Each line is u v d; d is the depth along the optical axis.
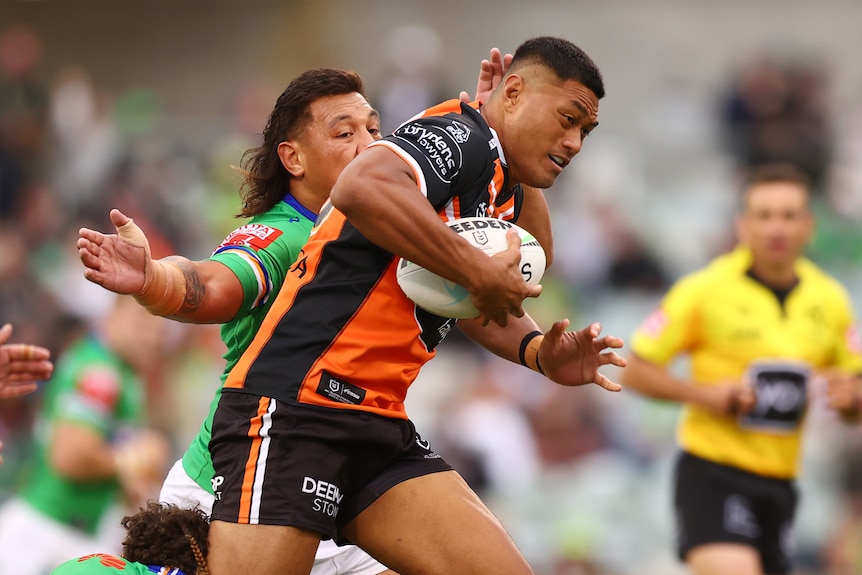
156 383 31.48
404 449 12.84
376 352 12.23
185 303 12.41
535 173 12.36
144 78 57.56
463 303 11.87
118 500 23.91
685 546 21.66
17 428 31.59
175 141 40.28
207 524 12.42
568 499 31.52
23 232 39.28
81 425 22.45
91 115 43.44
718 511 21.44
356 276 12.20
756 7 55.69
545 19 56.62
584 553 30.83
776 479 21.67
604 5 56.47
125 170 39.75
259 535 11.88
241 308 13.02
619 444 32.34
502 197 12.74
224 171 39.03
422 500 12.57
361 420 12.25
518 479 31.86
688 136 40.94
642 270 36.56
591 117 12.24
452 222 11.73
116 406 22.98
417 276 11.85
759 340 21.94
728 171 39.28
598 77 12.20
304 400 12.05
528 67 12.21
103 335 23.17
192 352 33.69
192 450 13.74
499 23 56.81
